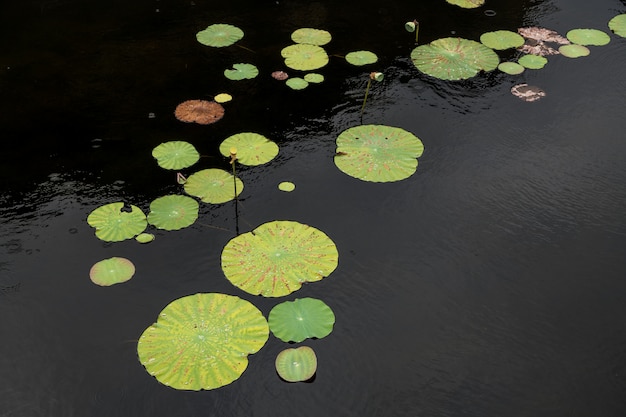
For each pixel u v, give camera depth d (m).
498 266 3.05
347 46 4.49
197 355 2.53
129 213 3.15
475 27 4.81
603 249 3.18
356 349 2.65
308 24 4.71
